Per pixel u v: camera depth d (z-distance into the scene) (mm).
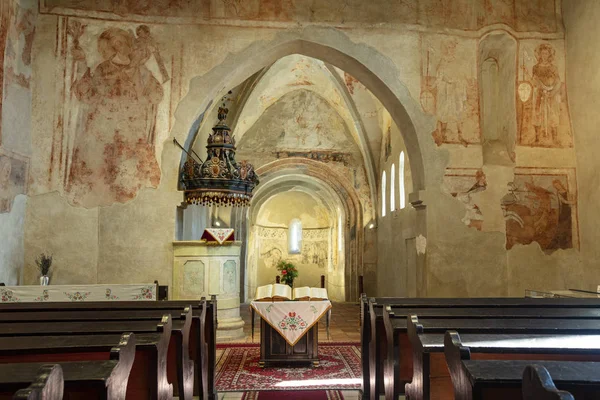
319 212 26438
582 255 10312
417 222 10789
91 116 9984
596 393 2207
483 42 10812
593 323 4480
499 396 2299
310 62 16656
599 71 9797
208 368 6645
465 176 10445
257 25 10422
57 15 10039
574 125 10547
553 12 10844
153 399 3543
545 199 10484
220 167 10383
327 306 8539
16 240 9289
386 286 17312
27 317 5207
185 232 12789
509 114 10789
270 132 19281
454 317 4836
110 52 10141
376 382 5523
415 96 10555
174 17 10320
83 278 9664
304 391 7113
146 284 8836
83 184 9836
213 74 10273
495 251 10312
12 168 9109
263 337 8570
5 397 2340
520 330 4027
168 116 10141
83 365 2564
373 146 18594
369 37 10578
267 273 26750
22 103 9453
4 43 8805
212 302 6684
